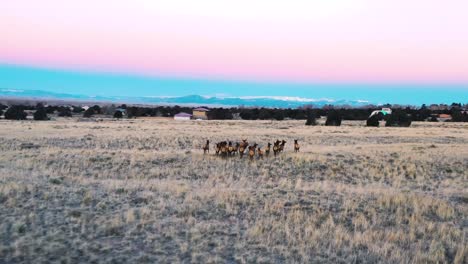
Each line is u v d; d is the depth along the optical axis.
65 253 10.79
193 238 12.29
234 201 16.55
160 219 14.05
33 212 13.85
